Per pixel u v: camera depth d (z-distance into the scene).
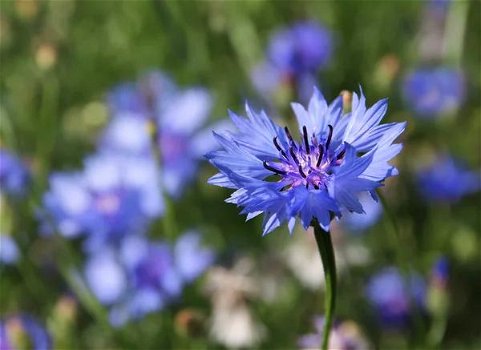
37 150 0.90
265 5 0.97
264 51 0.97
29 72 0.95
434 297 0.74
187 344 0.80
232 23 0.93
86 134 0.93
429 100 0.93
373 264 0.83
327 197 0.49
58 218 0.81
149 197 0.82
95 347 0.82
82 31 1.00
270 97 0.90
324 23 0.98
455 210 0.89
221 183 0.52
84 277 0.80
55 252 0.82
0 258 0.80
